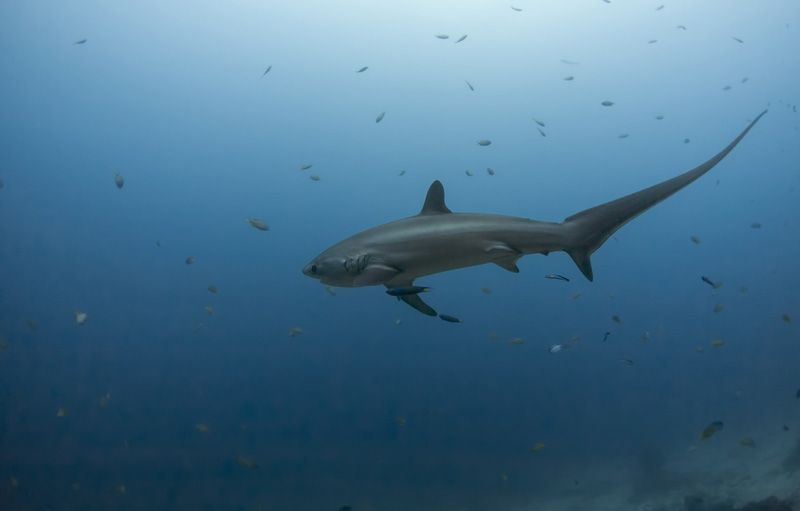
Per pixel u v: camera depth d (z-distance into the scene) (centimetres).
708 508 1508
